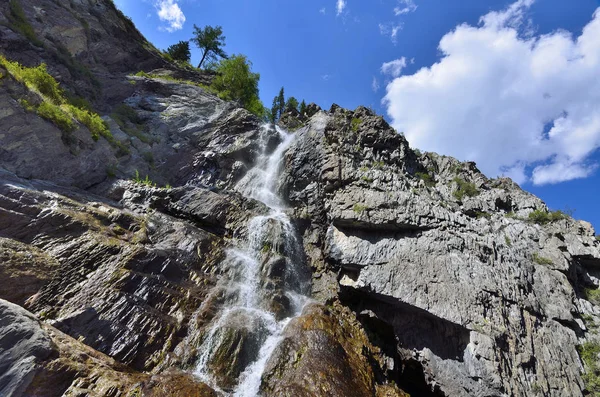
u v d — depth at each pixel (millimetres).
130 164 21641
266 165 27453
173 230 16594
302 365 12148
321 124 27422
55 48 25453
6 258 10656
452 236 17344
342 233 18953
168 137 26672
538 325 15008
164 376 10289
